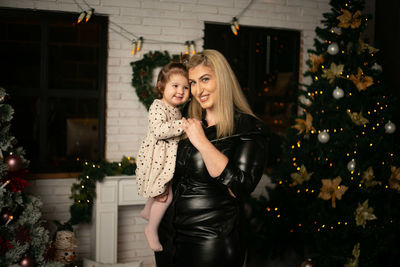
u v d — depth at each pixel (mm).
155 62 3834
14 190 2725
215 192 1685
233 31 4000
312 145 3527
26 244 2674
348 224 3357
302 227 3521
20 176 2832
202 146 1545
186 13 3977
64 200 3799
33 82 4930
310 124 3434
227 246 1637
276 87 5188
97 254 3584
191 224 1688
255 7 4176
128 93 3887
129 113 3906
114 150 3883
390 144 3467
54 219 3771
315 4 4379
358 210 3279
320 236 3457
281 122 5039
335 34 3506
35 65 4930
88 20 3756
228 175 1523
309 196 3584
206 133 1724
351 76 3359
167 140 1994
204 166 1684
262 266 3834
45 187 3742
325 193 3334
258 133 1668
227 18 4098
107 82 3846
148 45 3896
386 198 3477
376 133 3430
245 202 3922
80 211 3670
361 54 3469
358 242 3436
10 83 4871
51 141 4922
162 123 2000
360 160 3367
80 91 3857
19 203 2791
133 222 3979
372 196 3436
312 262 3387
